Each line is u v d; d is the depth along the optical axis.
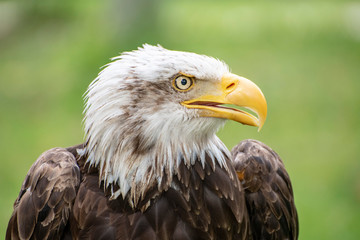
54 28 32.84
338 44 29.89
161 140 7.42
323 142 20.27
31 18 34.19
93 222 7.38
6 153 20.45
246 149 8.48
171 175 7.46
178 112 7.40
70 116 22.80
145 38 28.52
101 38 29.14
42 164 7.78
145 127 7.36
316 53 28.64
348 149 19.77
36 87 25.64
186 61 7.43
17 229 7.71
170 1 37.03
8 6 36.00
